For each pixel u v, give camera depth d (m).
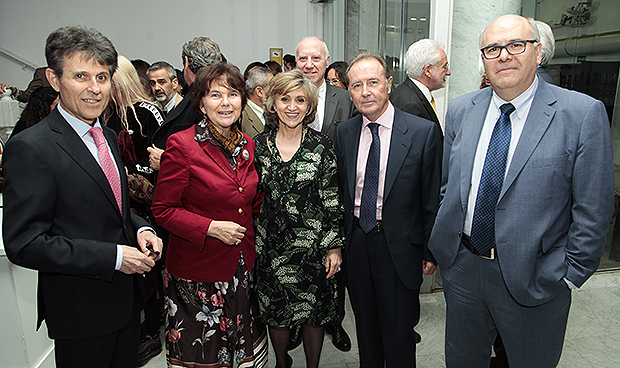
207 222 1.38
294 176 1.55
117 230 1.16
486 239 1.28
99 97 1.07
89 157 1.09
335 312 1.71
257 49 6.12
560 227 1.20
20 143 0.98
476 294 1.36
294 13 6.08
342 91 2.30
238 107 1.41
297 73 1.54
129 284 1.21
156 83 2.73
